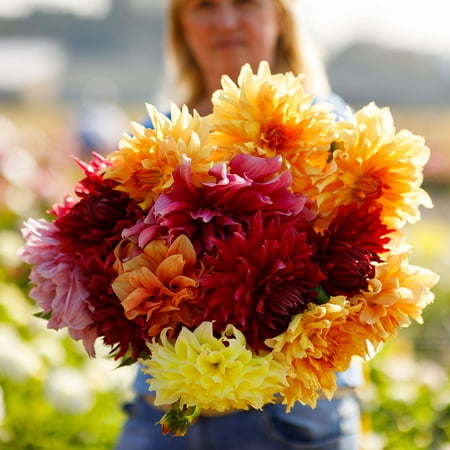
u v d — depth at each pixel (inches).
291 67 117.0
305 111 79.0
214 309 75.6
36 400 141.0
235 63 114.1
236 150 79.0
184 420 76.8
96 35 3390.7
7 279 193.3
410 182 80.5
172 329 77.0
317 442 95.8
